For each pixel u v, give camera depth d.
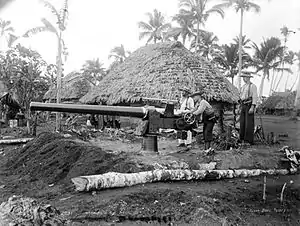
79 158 6.05
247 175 5.66
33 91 13.33
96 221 3.56
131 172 5.08
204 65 12.02
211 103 10.68
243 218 3.93
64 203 4.14
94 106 5.49
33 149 7.25
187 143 7.59
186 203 4.02
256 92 7.68
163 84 10.57
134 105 11.45
